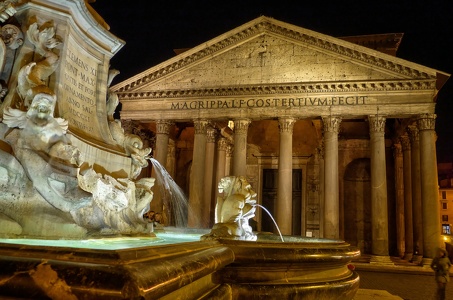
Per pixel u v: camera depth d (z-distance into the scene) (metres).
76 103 6.46
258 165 41.47
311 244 5.62
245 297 4.58
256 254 4.70
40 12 5.83
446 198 63.62
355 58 30.30
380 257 27.25
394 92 29.16
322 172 37.00
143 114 33.56
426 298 17.27
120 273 2.25
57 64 5.75
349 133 39.59
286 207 29.12
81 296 2.17
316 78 30.84
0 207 4.67
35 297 2.23
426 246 27.12
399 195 36.50
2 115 4.91
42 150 4.89
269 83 31.25
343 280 5.70
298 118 30.78
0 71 5.25
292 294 4.82
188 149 42.72
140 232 6.72
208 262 3.42
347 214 39.56
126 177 6.94
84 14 6.40
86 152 6.08
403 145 34.28
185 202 37.84
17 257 2.46
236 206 7.65
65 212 5.08
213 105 32.22
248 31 32.62
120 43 7.41
